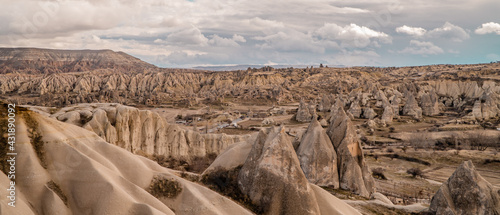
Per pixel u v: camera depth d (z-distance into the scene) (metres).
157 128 76.38
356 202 56.22
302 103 171.75
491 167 98.88
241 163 54.19
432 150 116.50
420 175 93.88
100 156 44.47
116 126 69.50
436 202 53.94
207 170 52.59
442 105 196.75
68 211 37.81
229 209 43.91
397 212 54.50
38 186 37.66
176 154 76.81
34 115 43.56
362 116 174.12
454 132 132.50
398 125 156.62
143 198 40.84
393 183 87.88
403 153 114.75
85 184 39.47
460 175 54.19
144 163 49.06
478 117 152.25
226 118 182.62
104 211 37.22
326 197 49.19
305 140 68.94
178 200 43.25
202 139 80.12
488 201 51.59
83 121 67.25
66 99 198.75
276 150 48.09
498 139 119.69
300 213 45.16
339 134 69.00
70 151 42.09
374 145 127.94
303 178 47.03
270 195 46.28
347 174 64.94
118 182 41.75
